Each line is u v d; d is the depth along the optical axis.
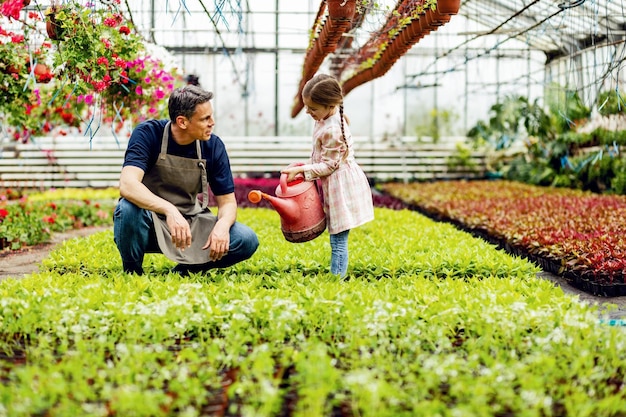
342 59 10.71
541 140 13.20
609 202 8.95
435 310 3.24
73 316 3.12
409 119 15.84
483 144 14.88
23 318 3.05
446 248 5.28
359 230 6.79
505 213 8.02
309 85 4.14
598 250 5.26
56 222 8.84
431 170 15.16
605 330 2.96
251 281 3.96
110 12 5.63
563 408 2.38
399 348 2.86
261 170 15.14
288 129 15.78
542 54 13.88
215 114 15.66
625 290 4.88
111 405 2.22
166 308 3.17
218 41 11.68
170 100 3.96
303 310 3.19
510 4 9.86
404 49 7.54
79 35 5.32
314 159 4.34
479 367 2.69
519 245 6.32
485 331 2.99
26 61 6.09
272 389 2.25
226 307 3.28
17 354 2.97
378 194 12.58
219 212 4.29
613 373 2.65
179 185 4.25
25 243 7.54
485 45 12.12
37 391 2.31
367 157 15.26
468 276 4.66
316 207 4.28
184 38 11.27
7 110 6.59
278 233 6.48
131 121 7.51
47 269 4.82
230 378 2.60
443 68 14.66
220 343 2.93
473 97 15.70
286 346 2.99
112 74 5.89
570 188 12.16
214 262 4.34
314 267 4.61
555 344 2.83
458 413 2.11
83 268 4.78
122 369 2.46
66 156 14.34
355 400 2.34
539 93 14.98
